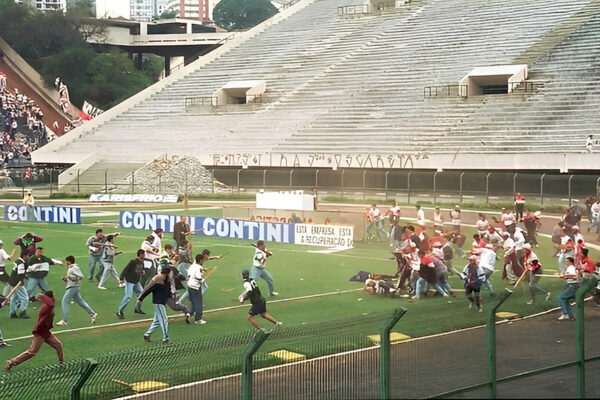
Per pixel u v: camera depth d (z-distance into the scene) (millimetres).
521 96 72625
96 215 59062
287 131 82250
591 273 26109
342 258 38125
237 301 28266
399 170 69500
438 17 95562
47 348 21984
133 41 139375
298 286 31078
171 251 28750
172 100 98062
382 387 14047
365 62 91375
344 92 86438
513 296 23484
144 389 16062
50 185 76875
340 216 42344
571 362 15422
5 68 118812
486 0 95625
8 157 93375
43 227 52344
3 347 22031
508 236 33938
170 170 76812
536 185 59312
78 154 87938
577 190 57188
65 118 114250
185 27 143375
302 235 42812
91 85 122500
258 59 102562
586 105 68250
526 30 84875
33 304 27688
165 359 15219
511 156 64062
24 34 123250
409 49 90562
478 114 72812
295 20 110938
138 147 88750
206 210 61531
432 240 31500
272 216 45188
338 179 69500
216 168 80625
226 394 15586
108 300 28625
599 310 24641
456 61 83812
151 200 69875
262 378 16562
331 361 15766
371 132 76875
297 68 96438
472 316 19188
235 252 40344
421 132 73812
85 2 136625
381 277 29938
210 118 91000
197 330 23984
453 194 63375
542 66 76812
